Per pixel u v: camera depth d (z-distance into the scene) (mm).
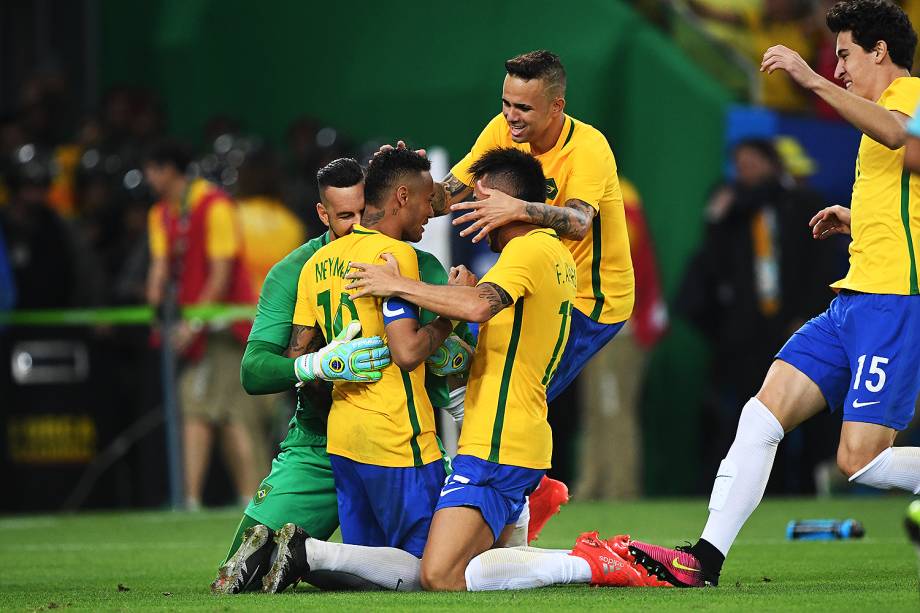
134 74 51344
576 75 42562
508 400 18125
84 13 51906
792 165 41500
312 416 19125
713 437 41438
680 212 42031
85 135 45344
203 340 37562
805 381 18750
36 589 20156
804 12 43812
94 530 32219
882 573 20703
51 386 38875
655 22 44125
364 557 17969
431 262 18969
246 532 17953
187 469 37938
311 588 18812
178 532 31375
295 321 19031
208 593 18312
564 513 35219
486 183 18562
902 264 18234
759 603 16000
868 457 18312
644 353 39906
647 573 18344
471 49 45469
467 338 18875
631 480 40000
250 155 41406
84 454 39219
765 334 38844
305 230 41688
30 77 50500
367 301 18281
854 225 18750
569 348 20781
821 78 17969
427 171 18672
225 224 37781
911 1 42062
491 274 17969
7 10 51969
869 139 18656
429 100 45906
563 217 18594
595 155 20031
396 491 18203
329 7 48469
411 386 18250
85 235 41656
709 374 41500
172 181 37750
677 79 42188
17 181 40969
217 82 50094
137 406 39844
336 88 48031
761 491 18578
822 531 27312
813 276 38781
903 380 18281
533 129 19781
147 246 40031
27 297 39625
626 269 20969
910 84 18375
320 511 19141
